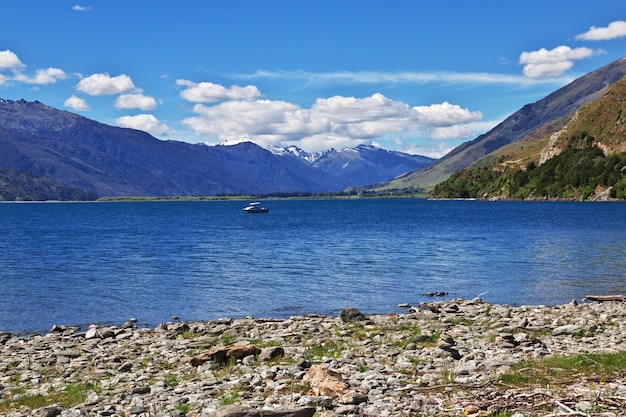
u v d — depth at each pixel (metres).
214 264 66.06
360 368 19.84
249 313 38.94
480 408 13.66
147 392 17.78
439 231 117.00
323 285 50.28
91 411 15.77
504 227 127.00
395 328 29.55
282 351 22.58
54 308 41.00
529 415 12.72
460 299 41.00
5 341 30.38
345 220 173.62
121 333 31.16
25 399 17.72
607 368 17.38
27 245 94.12
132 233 124.00
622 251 74.00
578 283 49.28
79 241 102.31
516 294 44.75
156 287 49.94
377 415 13.65
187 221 182.75
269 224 156.12
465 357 20.94
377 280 52.75
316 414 13.95
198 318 37.53
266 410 12.93
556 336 26.22
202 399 16.39
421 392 15.79
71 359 24.36
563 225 130.00
